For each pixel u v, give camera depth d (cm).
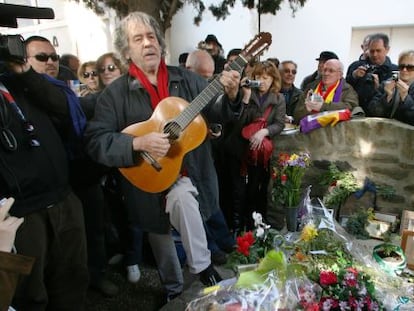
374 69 283
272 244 152
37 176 128
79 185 172
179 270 186
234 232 249
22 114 128
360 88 281
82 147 157
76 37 690
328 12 621
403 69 225
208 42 426
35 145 128
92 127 149
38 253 128
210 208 168
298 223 219
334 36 631
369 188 233
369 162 232
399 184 226
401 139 219
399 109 223
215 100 157
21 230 124
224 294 115
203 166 165
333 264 134
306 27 637
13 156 122
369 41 294
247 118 231
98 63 238
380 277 145
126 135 144
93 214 195
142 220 163
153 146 137
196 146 152
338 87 248
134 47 149
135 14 151
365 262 154
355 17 613
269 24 646
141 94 154
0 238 99
